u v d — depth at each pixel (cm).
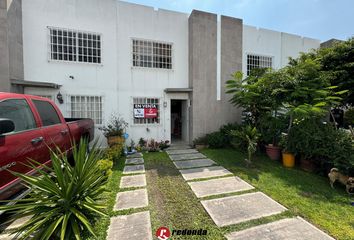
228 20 897
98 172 306
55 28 712
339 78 713
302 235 256
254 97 699
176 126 1131
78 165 265
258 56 1020
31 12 683
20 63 661
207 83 872
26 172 279
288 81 574
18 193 275
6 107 266
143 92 841
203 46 857
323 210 324
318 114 535
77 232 226
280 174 503
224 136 824
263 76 680
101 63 778
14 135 259
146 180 455
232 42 907
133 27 812
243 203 345
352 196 379
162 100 874
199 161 625
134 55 828
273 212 314
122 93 812
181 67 893
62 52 732
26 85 664
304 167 544
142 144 820
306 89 544
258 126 726
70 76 739
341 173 421
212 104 884
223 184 434
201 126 870
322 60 742
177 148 832
